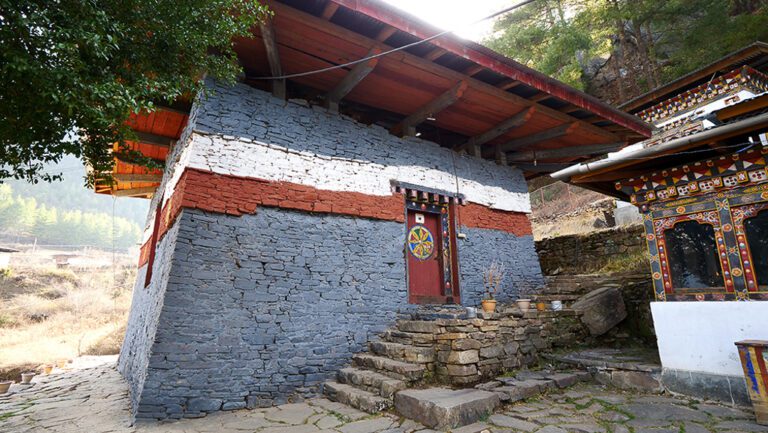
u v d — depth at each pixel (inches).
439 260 351.3
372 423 183.5
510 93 315.9
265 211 258.5
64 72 115.7
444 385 216.8
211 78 255.1
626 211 530.3
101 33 125.7
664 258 219.8
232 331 227.9
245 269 241.3
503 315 261.4
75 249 2301.9
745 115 193.6
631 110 553.9
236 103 261.0
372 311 283.3
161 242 296.5
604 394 209.9
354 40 243.6
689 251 211.2
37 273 1289.4
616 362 231.8
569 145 418.6
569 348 281.7
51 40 114.9
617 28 748.6
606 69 840.9
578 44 621.6
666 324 212.1
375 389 215.6
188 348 212.8
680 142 183.5
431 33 244.5
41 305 1094.4
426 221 354.9
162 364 204.5
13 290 1160.8
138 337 297.4
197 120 243.9
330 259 274.8
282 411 213.2
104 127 136.5
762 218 186.9
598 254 466.3
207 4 155.3
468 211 364.5
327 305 265.0
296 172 273.3
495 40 734.5
